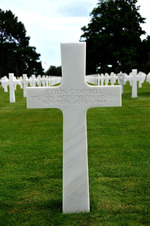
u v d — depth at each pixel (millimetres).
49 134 6633
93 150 5211
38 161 4719
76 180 3086
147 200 3342
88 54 40500
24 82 17484
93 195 3488
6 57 66938
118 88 3043
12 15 74625
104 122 7914
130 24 20562
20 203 3348
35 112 10641
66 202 3105
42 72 76188
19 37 73188
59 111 10781
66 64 2947
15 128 7488
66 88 2996
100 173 4141
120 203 3287
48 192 3615
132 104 11906
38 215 3062
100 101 3041
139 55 21156
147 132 6492
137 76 14219
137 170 4211
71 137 3043
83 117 3031
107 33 21328
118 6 21469
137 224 2850
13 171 4301
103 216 3012
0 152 5246
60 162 4648
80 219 2959
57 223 2896
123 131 6684
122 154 4941
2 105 13297
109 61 24703
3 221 2961
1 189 3707
